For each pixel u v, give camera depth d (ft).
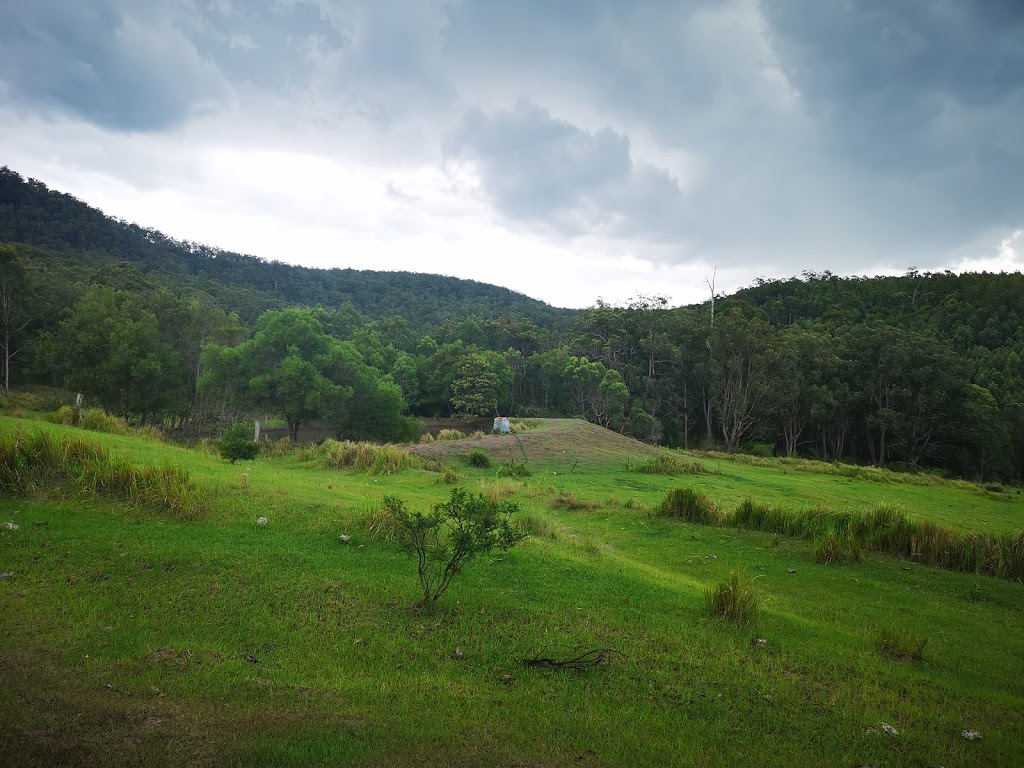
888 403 209.77
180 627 21.44
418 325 426.92
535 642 23.49
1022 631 33.58
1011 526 77.97
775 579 40.86
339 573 27.91
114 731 15.06
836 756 17.53
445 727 17.08
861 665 24.68
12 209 420.36
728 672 22.56
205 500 35.37
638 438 195.00
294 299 517.55
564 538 42.96
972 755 18.37
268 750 14.94
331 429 176.14
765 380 205.67
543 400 257.55
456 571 26.61
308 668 19.79
